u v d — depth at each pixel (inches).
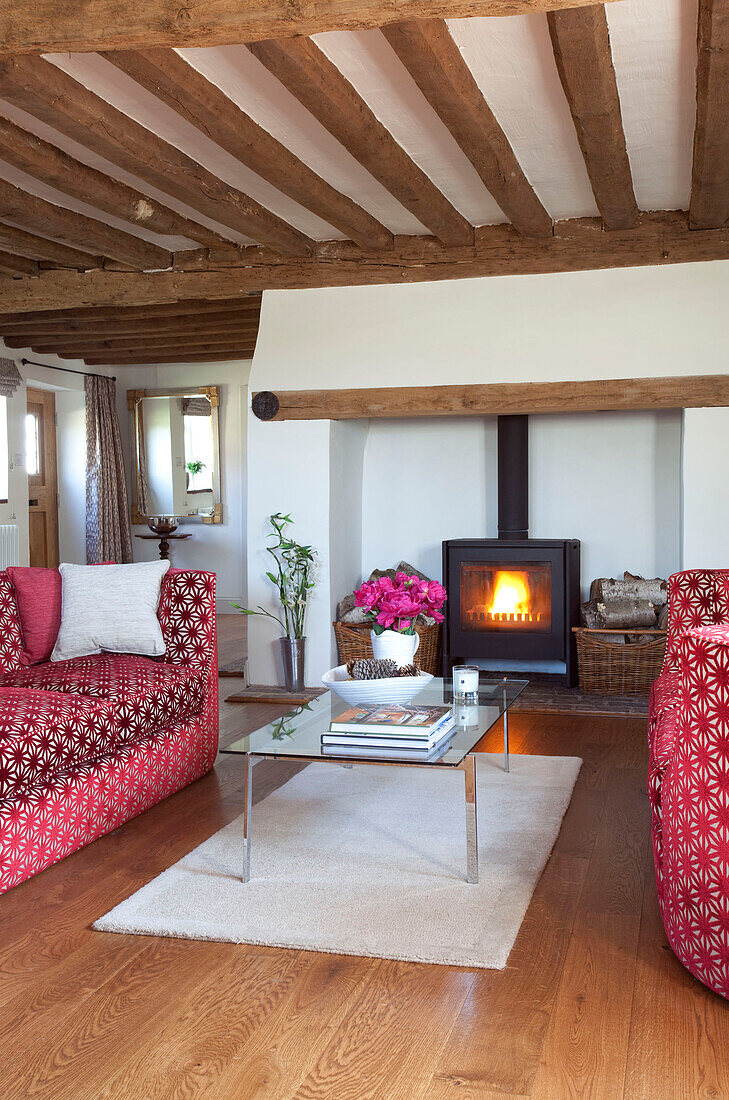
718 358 185.0
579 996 82.7
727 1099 67.9
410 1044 75.7
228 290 211.0
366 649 209.6
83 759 120.7
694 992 83.3
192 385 369.1
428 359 200.5
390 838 121.5
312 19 90.6
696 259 185.2
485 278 197.0
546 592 209.2
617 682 204.7
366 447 241.0
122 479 352.2
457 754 103.0
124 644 146.8
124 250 198.2
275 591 216.2
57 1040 76.8
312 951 91.9
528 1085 70.0
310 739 110.8
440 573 237.8
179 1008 81.7
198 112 128.7
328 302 206.2
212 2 92.0
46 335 289.3
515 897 102.4
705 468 187.8
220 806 136.1
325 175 164.1
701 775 80.4
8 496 302.2
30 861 109.2
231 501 368.2
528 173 163.0
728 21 101.0
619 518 225.1
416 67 114.0
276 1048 75.4
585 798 138.5
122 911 99.8
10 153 146.1
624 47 115.6
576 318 191.8
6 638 143.3
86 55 120.4
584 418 226.2
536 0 86.4
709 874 79.8
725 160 141.6
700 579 130.6
